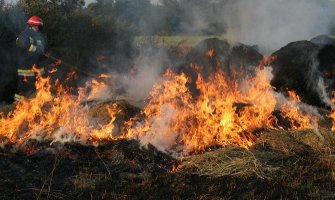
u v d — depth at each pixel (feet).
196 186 13.93
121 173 14.99
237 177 14.64
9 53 28.40
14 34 29.96
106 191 13.53
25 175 14.46
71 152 16.65
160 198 13.00
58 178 14.43
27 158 16.03
